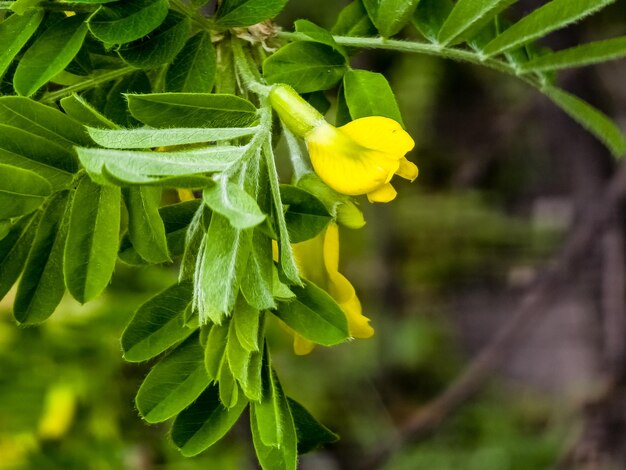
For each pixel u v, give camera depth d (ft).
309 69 0.59
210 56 0.59
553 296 1.66
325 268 0.58
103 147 0.53
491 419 2.53
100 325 0.96
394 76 2.17
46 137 0.54
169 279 0.99
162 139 0.51
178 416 0.55
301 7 1.91
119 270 0.98
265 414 0.53
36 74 0.56
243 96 0.59
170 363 0.54
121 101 0.60
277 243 0.52
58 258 0.55
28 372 0.96
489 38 0.65
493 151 1.98
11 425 0.95
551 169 2.72
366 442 2.35
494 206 2.77
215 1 0.60
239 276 0.49
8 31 0.56
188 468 1.04
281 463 0.54
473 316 2.81
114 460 0.97
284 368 2.31
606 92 1.80
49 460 0.96
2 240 0.55
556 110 1.82
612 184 1.59
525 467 2.36
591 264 1.90
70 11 0.56
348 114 0.61
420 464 2.35
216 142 0.55
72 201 0.54
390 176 0.55
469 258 2.70
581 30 1.59
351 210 0.57
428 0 0.63
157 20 0.55
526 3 1.21
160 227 0.53
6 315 0.96
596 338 2.25
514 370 2.76
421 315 2.71
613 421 1.64
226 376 0.53
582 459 1.65
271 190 0.52
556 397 2.63
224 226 0.49
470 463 2.36
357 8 0.63
